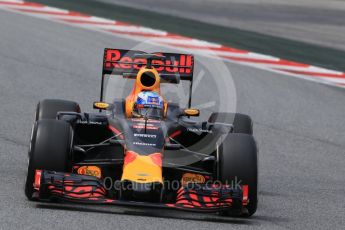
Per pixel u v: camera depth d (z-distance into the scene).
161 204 27.95
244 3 116.44
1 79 56.12
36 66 61.50
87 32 78.31
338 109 57.03
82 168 30.28
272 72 68.12
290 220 30.61
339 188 37.16
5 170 34.97
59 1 96.38
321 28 98.25
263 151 43.56
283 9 113.75
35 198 29.31
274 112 53.91
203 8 106.25
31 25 78.88
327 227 30.17
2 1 91.69
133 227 27.08
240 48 77.75
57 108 33.88
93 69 62.41
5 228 25.98
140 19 89.50
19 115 46.56
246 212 29.72
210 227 28.02
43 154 28.83
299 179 38.31
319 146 46.22
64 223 26.94
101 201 27.52
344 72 71.31
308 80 66.38
